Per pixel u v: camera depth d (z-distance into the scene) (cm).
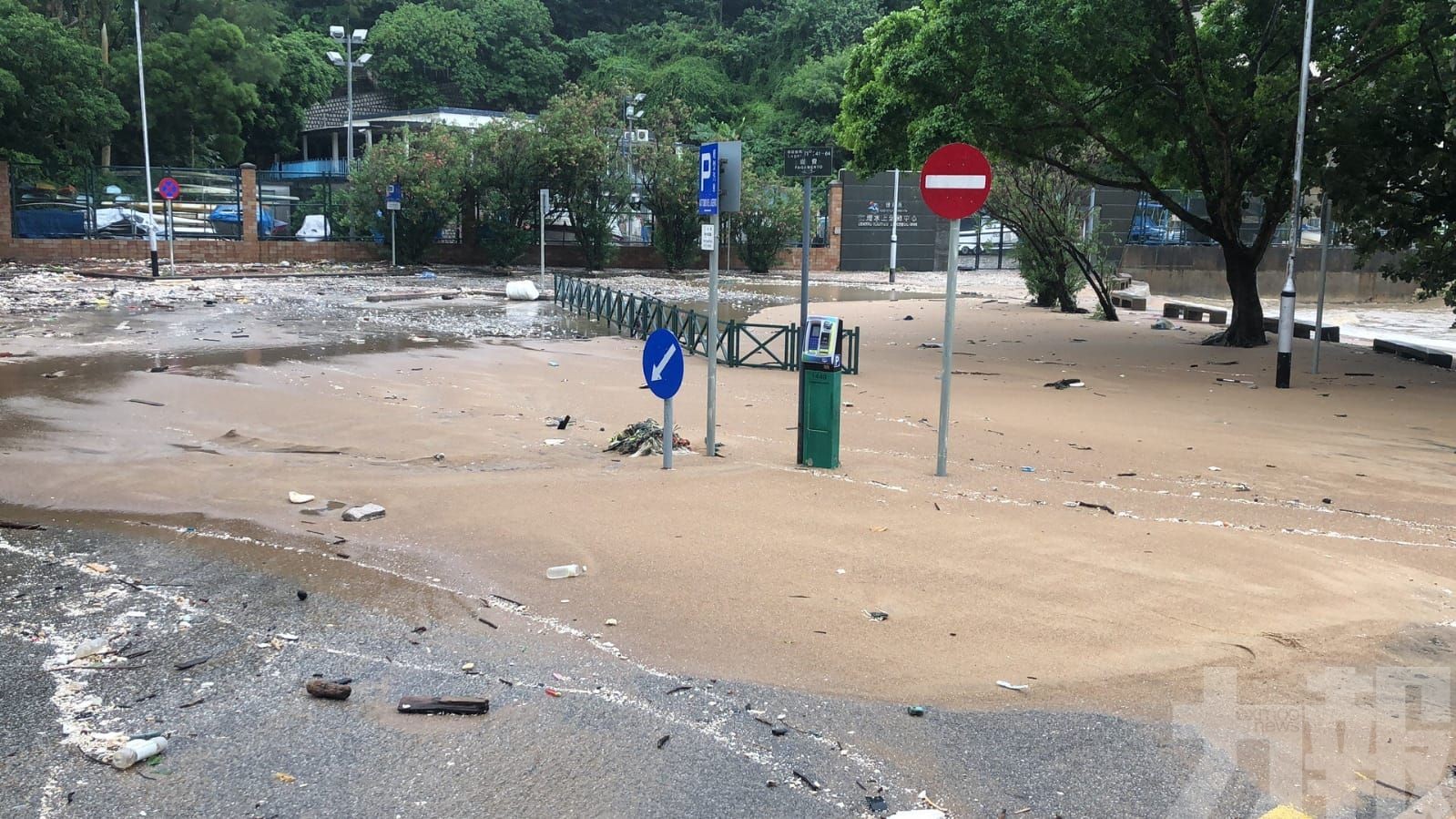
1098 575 630
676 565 641
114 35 4691
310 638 536
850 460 954
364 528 725
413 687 477
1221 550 682
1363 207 1847
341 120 6103
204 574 636
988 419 1229
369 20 7019
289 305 2472
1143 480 915
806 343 906
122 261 3606
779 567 638
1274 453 1052
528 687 478
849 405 1317
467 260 4112
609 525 721
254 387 1311
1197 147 1925
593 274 3947
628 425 1121
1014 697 470
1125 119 1973
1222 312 2570
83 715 446
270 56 5038
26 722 438
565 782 395
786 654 514
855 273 4719
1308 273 4366
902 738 432
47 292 2575
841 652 516
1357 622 560
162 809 374
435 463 920
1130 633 541
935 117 1781
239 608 579
